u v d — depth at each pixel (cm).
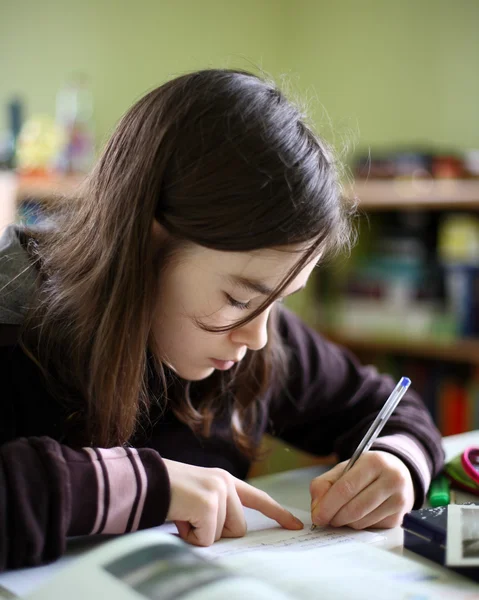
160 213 70
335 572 58
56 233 85
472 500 84
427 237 204
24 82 223
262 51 262
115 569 51
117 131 78
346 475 75
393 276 201
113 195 74
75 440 80
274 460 172
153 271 72
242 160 66
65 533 61
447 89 225
